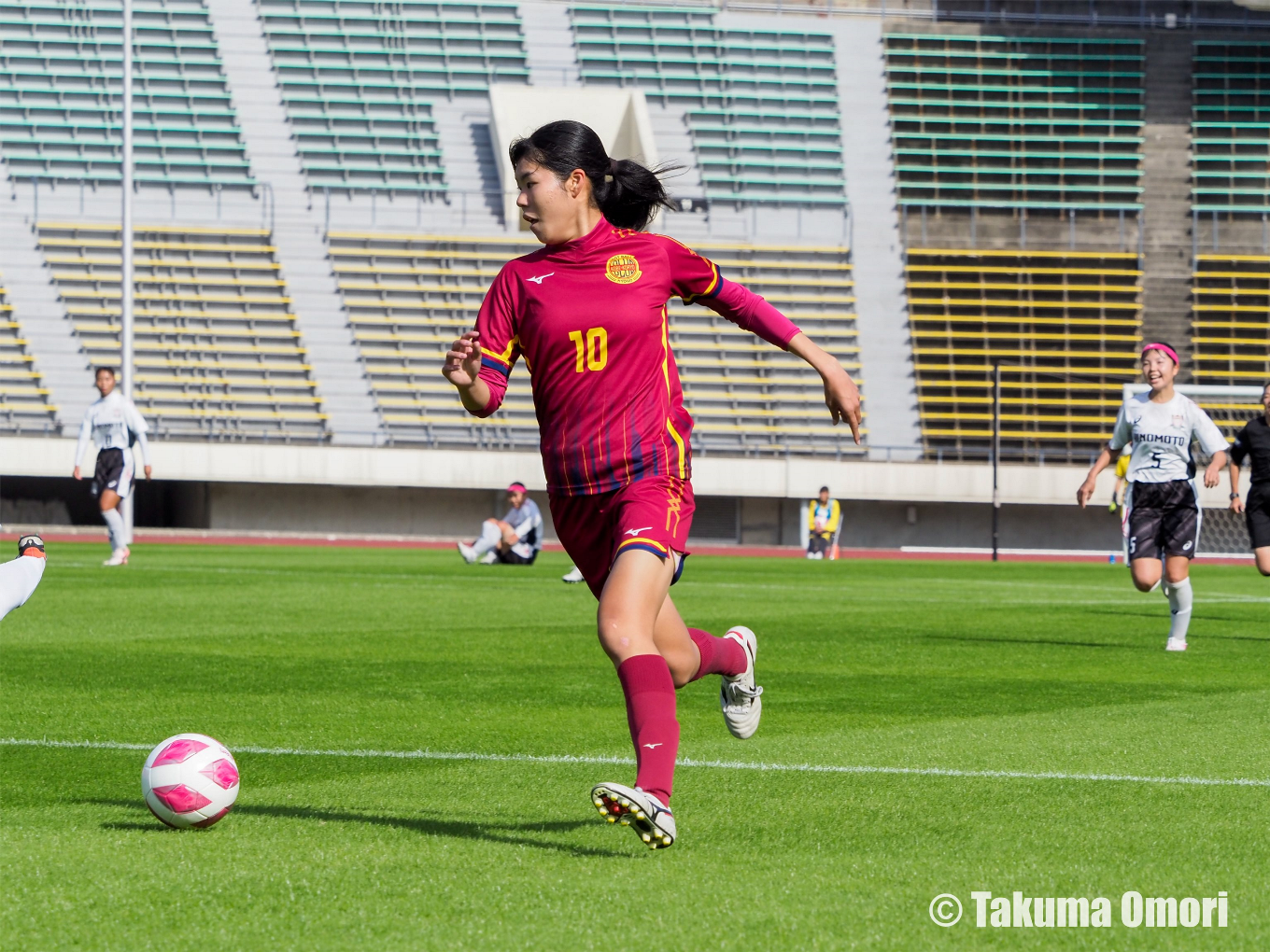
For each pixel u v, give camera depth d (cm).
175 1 12388
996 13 13350
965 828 1227
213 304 10831
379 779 1468
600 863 1080
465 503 10850
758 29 13200
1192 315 11625
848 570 6894
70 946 851
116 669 2445
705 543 11044
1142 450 3044
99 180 11275
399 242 11412
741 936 880
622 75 12838
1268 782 1463
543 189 1204
